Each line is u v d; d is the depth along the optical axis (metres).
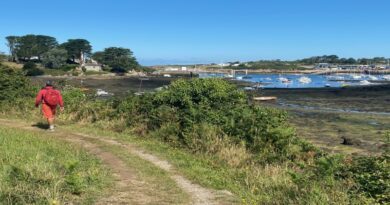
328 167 8.79
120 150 12.47
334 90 71.75
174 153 12.26
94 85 97.38
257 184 9.14
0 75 22.14
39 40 167.75
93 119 17.83
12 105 20.97
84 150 12.11
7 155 9.77
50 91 15.95
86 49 174.88
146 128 15.38
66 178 7.83
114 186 8.59
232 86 15.45
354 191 7.65
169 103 15.64
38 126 16.98
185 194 8.30
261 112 13.69
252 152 12.25
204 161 11.39
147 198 7.92
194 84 15.45
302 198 7.55
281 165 11.29
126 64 166.50
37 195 6.97
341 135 25.75
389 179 7.98
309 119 34.16
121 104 17.41
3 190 6.89
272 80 129.00
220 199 8.04
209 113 14.04
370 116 36.34
